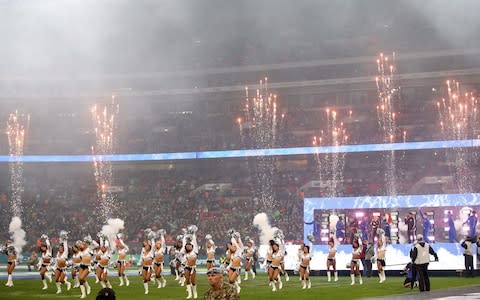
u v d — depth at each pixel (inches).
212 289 399.9
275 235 1505.9
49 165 3235.7
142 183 3181.6
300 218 2765.7
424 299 936.3
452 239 1684.3
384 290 1143.6
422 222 1699.1
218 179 3149.6
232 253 1146.0
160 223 2839.6
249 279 1540.4
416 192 2861.7
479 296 971.3
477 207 1685.5
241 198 3029.0
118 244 1382.9
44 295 1138.0
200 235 2704.2
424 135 3036.4
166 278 1594.5
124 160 3137.3
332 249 1449.3
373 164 3029.0
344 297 1018.7
